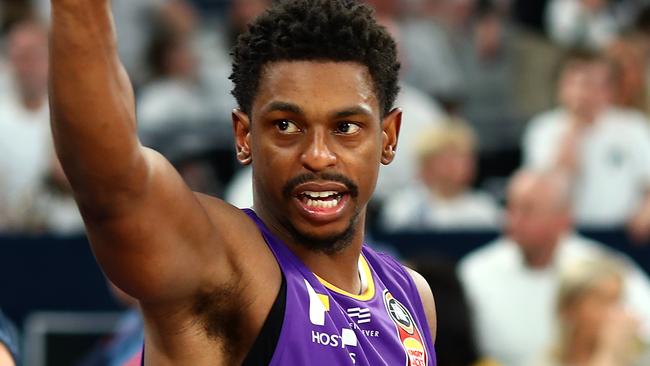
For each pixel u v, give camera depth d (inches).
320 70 244.2
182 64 840.9
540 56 953.5
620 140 778.2
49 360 629.0
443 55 932.0
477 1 981.8
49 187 702.5
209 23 1027.3
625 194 774.5
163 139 803.4
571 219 643.5
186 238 228.5
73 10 211.9
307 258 256.4
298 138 245.0
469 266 621.3
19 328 646.5
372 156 249.3
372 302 267.3
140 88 846.5
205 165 778.2
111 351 512.1
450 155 716.0
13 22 887.7
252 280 242.4
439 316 464.8
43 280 649.0
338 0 249.0
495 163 864.3
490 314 600.4
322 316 249.0
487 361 477.4
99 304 645.3
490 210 730.8
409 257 620.7
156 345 239.9
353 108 244.5
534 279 603.5
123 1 930.1
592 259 541.3
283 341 242.4
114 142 214.8
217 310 239.3
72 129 213.5
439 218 714.2
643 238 658.2
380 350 261.4
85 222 223.8
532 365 546.6
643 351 525.3
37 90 756.6
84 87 212.7
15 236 649.6
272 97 244.7
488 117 900.0
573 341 524.4
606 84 786.8
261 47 247.9
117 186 217.2
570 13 1008.2
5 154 742.5
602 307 520.7
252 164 253.6
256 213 259.4
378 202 752.3
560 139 784.9
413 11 967.0
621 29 953.5
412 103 801.6
